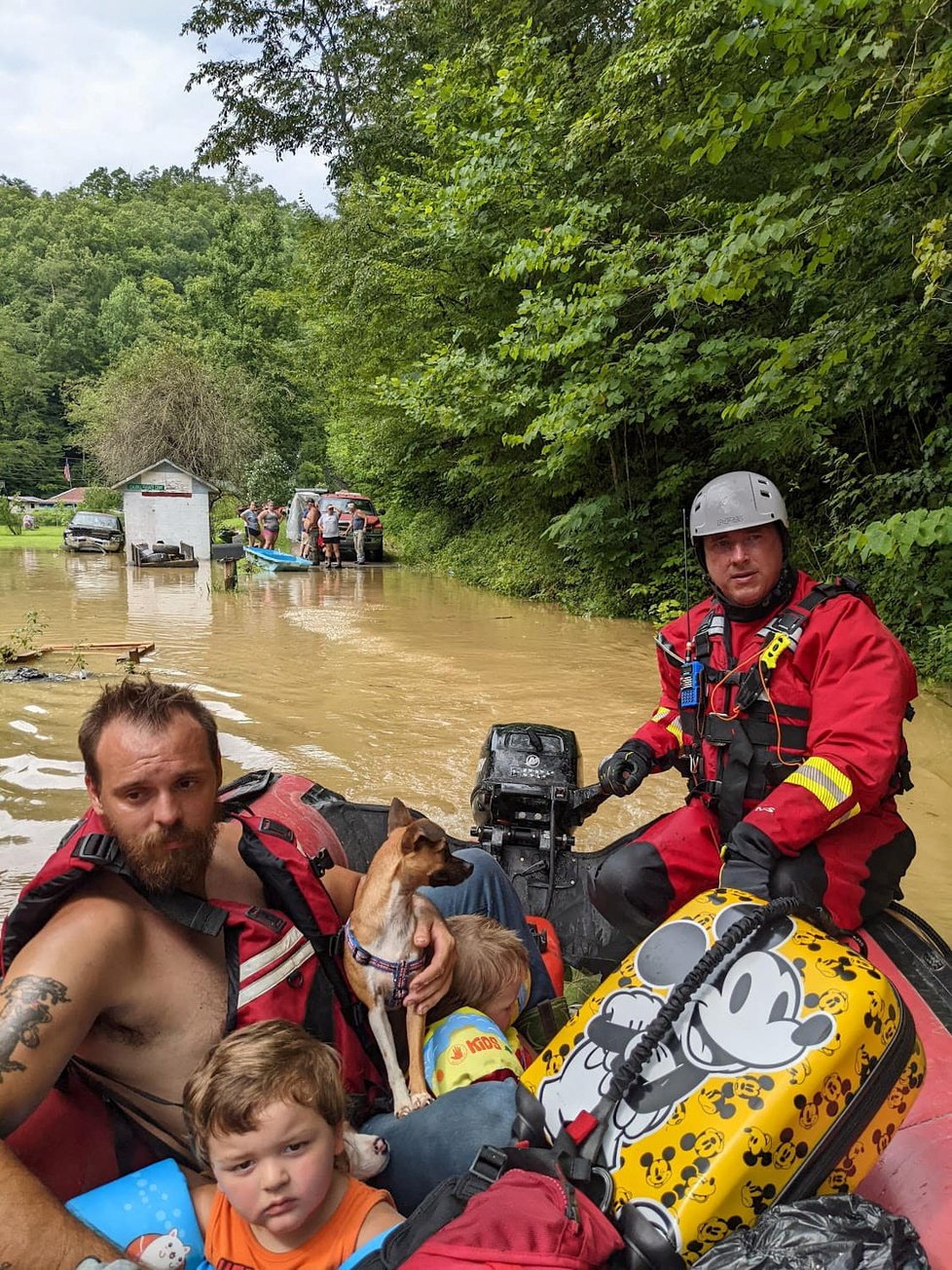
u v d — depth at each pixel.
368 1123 2.36
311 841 3.14
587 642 12.64
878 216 7.89
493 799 3.86
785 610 2.89
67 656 11.09
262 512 31.44
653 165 11.84
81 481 98.12
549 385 15.09
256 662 10.91
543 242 13.46
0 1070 1.75
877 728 2.59
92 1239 1.76
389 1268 1.65
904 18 5.87
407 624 14.45
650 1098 1.77
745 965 1.87
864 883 2.70
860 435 12.09
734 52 8.45
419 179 18.36
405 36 24.17
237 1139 1.71
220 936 2.13
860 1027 1.75
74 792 6.25
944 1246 1.89
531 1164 1.78
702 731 3.00
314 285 24.72
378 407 23.38
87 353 108.56
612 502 15.56
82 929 1.91
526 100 14.00
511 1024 2.79
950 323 8.39
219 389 45.62
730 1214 1.66
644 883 3.11
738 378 13.03
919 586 9.53
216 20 24.67
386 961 2.35
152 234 150.38
